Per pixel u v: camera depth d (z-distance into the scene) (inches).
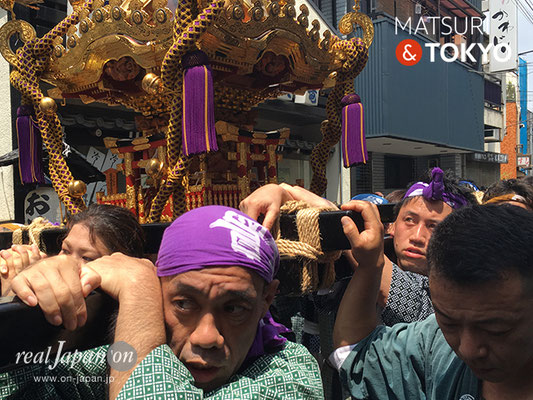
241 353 32.8
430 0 519.2
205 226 31.6
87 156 247.0
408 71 440.8
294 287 43.9
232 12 77.7
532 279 27.2
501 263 26.8
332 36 99.5
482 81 585.3
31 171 97.1
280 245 44.6
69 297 25.4
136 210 92.5
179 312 31.4
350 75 104.2
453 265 28.0
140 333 29.7
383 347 41.6
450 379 36.5
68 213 92.6
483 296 27.2
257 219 47.3
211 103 71.5
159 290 32.3
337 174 347.3
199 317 31.2
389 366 40.6
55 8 224.5
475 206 31.2
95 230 53.0
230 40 79.7
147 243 58.6
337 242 44.2
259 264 31.9
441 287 29.0
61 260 27.1
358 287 43.5
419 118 455.2
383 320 60.6
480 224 28.8
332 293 59.7
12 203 207.5
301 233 45.0
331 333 64.6
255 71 100.3
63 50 89.4
